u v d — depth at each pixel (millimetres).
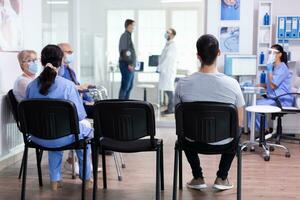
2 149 3545
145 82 6668
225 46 5305
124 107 2438
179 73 6727
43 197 2914
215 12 5281
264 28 5258
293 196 2939
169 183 3242
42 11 4676
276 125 5012
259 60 5258
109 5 6391
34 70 3377
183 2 6676
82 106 2902
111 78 6477
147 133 2531
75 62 5703
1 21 3527
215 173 3510
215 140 2521
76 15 5664
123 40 6312
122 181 3301
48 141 2713
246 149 4418
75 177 3379
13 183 3230
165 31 6691
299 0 5277
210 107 2426
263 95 4781
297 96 4652
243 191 3039
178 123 2562
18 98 3209
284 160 4012
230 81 2664
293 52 5301
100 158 3906
